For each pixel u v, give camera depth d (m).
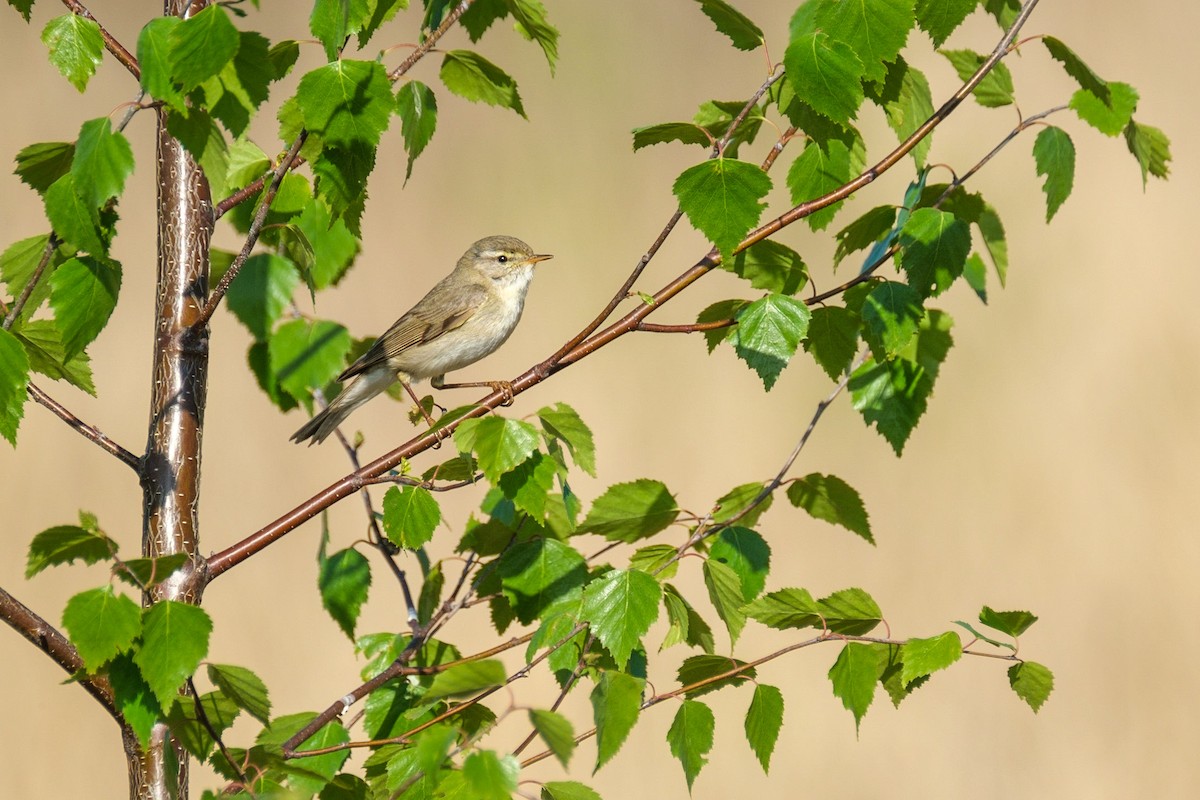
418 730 5.80
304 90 5.60
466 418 6.69
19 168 5.72
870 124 23.50
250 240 6.01
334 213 5.87
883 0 6.20
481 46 25.94
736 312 7.30
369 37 5.93
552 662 6.15
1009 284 22.00
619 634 5.86
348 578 7.04
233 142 7.54
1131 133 7.25
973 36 25.39
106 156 5.30
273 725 6.27
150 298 20.55
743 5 27.73
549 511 7.35
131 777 5.94
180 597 6.11
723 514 7.61
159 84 5.16
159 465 6.43
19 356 5.49
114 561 4.81
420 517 6.22
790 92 6.86
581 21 27.12
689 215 6.12
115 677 4.98
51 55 5.65
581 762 14.89
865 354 7.86
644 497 7.27
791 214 6.73
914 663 6.14
